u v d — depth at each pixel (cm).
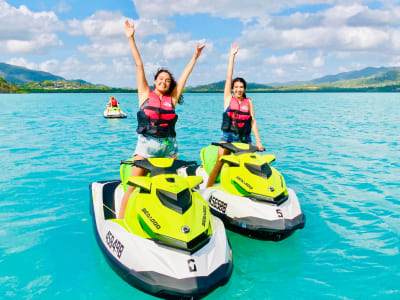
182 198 300
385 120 1736
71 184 598
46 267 334
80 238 397
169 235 280
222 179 432
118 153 861
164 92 381
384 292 293
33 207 491
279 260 349
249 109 484
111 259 303
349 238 395
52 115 2055
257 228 364
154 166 333
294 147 955
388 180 626
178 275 262
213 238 299
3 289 298
